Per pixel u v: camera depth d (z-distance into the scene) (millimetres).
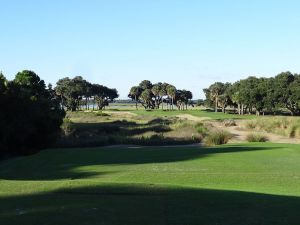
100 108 169375
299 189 17047
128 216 9812
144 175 21172
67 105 146250
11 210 10266
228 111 150500
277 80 116750
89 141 43719
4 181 14477
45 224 9117
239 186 17766
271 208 10891
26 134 34500
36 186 13508
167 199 11680
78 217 9672
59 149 37031
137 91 196500
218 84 150750
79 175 21875
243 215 10086
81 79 152500
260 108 116188
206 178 20031
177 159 28641
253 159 28172
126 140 44875
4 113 32719
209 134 47000
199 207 10789
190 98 180250
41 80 48844
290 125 55000
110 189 13023
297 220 9750
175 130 55125
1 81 33938
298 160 27719
